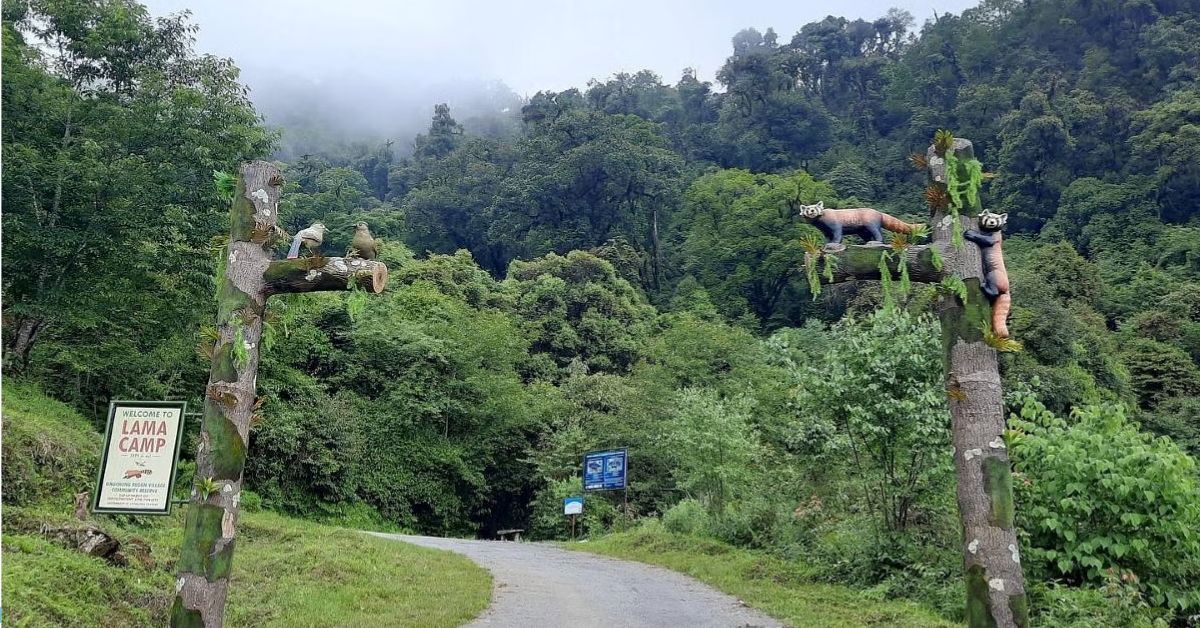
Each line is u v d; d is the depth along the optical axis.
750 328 46.66
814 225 5.91
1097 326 33.28
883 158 66.69
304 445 22.33
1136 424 10.25
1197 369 32.62
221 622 5.19
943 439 10.26
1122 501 9.02
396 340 27.50
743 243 51.44
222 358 5.54
